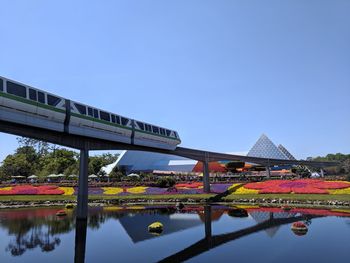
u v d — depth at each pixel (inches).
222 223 1429.6
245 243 1045.8
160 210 1930.4
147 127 2257.6
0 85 1213.7
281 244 1023.0
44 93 1421.0
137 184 3014.3
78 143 1678.2
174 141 2593.5
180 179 3449.8
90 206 2210.9
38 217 1647.4
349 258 858.1
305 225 1229.1
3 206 2174.0
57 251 964.0
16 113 1291.8
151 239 1127.6
